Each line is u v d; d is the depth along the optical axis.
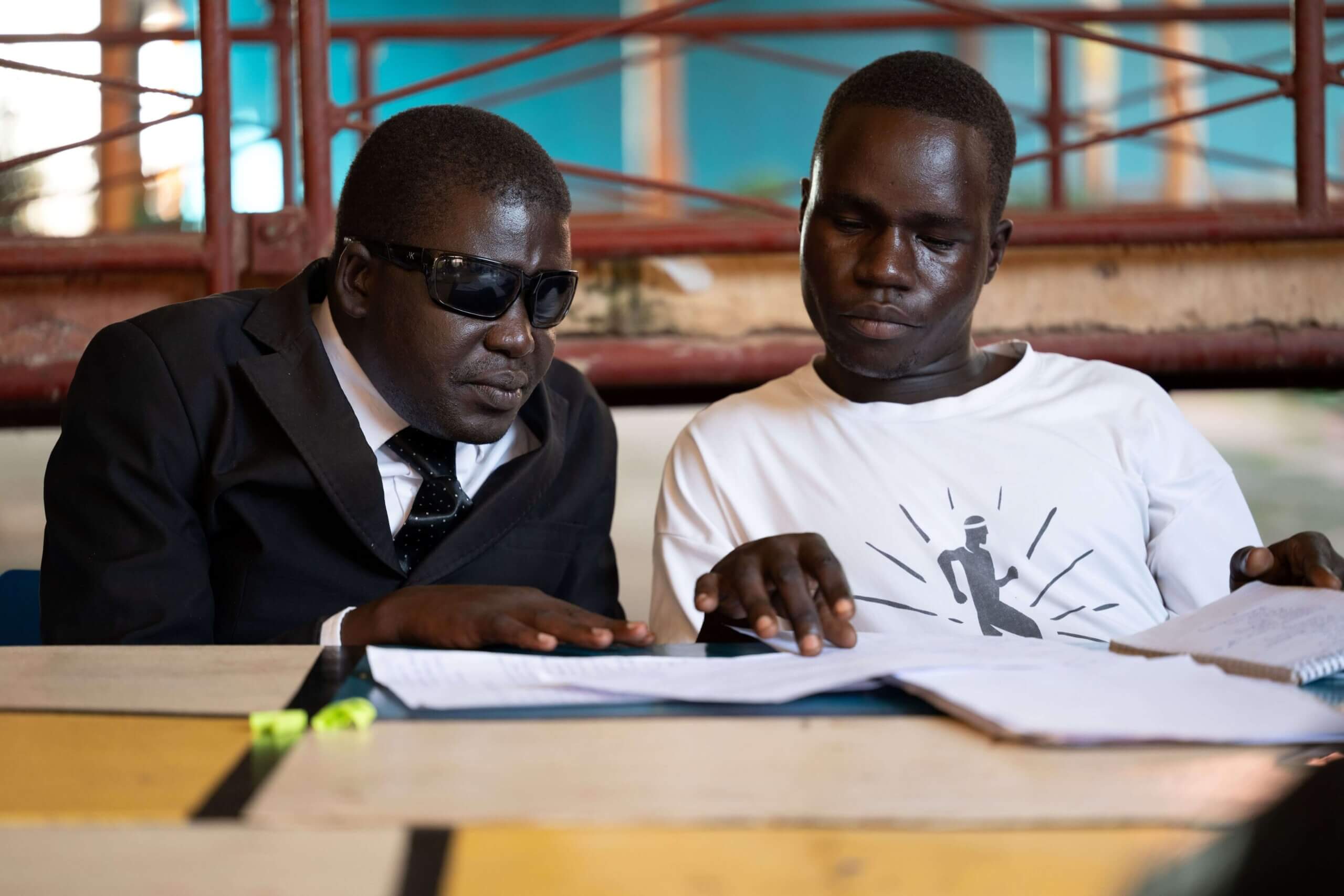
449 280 1.44
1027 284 2.27
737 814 0.65
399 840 0.61
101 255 2.18
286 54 3.55
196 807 0.66
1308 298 2.26
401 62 10.60
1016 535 1.52
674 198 5.97
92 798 0.67
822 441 1.60
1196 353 2.25
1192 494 1.59
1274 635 1.03
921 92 1.48
